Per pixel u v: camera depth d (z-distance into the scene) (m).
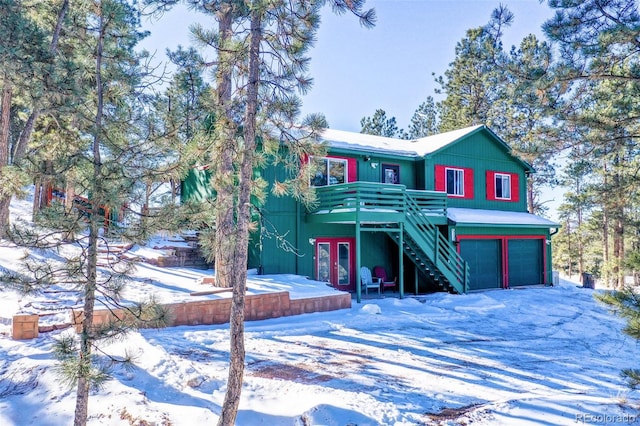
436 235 15.57
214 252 4.90
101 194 3.90
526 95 8.91
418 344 8.86
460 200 18.72
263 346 8.28
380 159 17.17
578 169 10.80
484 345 9.00
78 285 4.26
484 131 19.69
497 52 9.58
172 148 4.55
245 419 4.93
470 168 19.23
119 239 4.27
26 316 7.72
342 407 5.12
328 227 15.92
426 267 16.08
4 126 13.15
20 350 7.06
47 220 3.84
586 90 8.88
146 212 4.41
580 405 5.39
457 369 7.18
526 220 18.86
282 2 4.63
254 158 4.80
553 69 8.09
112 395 5.20
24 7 11.45
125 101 4.60
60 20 10.62
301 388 5.83
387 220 14.25
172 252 15.89
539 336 10.05
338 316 11.31
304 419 4.86
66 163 4.04
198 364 6.75
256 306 10.57
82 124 4.48
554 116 8.64
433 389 6.10
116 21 4.43
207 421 4.73
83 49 4.66
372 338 9.24
